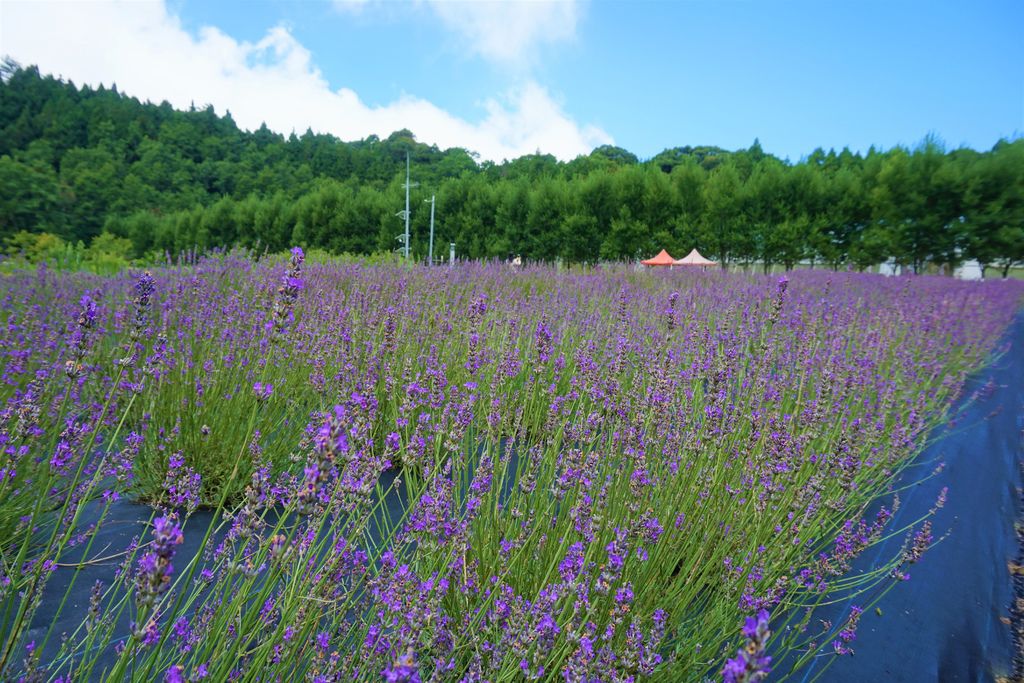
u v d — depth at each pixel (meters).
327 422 1.34
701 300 8.12
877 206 37.38
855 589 3.21
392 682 1.21
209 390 3.85
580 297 8.59
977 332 9.59
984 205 34.88
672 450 3.15
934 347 7.37
